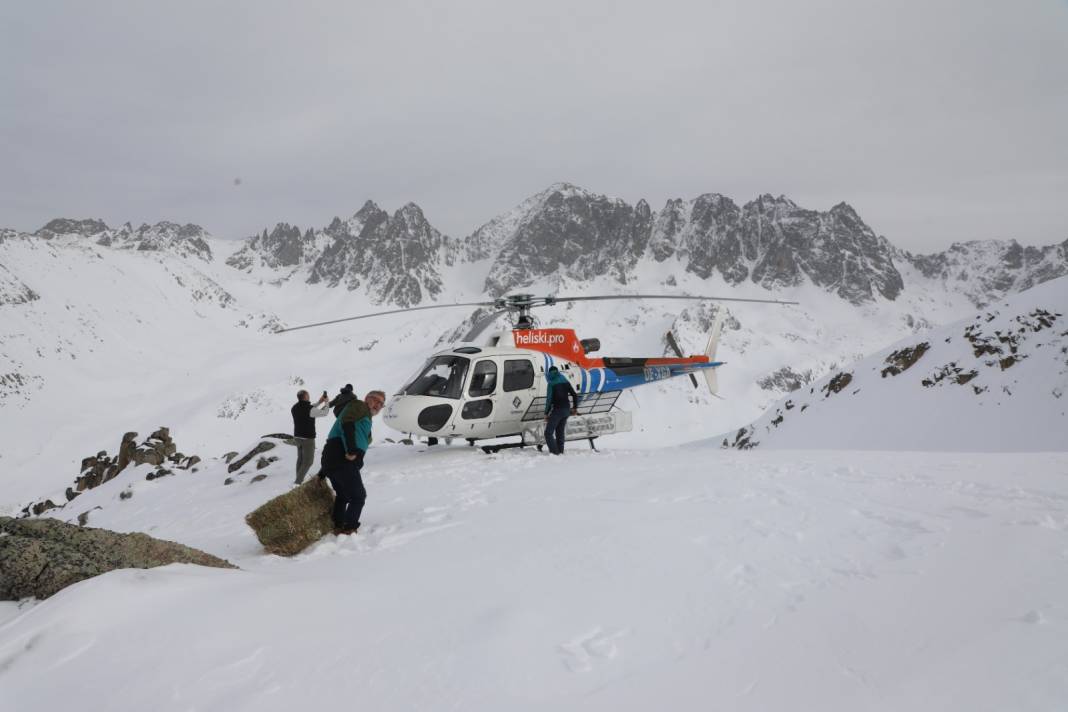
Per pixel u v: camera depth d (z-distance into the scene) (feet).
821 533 22.31
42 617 14.61
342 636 14.46
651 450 54.70
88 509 73.31
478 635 14.42
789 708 11.57
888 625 14.53
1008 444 122.31
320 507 27.71
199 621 14.65
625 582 17.97
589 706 11.76
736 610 15.96
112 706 11.86
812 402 168.04
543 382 54.08
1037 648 12.75
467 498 32.81
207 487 64.90
